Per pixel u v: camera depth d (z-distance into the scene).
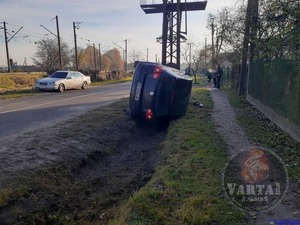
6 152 5.41
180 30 18.89
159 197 3.77
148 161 6.09
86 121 8.38
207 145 6.13
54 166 4.99
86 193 4.62
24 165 4.83
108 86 29.19
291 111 7.09
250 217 3.36
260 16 11.38
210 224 3.19
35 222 3.68
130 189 4.77
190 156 5.34
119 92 21.05
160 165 5.15
